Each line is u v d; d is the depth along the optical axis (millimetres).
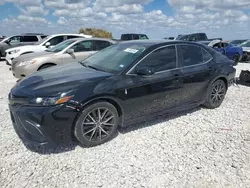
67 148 3221
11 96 3217
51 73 3676
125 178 2637
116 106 3418
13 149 3154
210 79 4488
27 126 2926
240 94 6078
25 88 3154
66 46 7629
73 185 2508
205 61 4484
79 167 2814
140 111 3650
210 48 4730
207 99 4641
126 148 3258
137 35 19422
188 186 2527
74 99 2971
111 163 2906
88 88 3092
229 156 3090
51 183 2529
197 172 2758
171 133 3725
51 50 7930
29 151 3121
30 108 2893
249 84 6949
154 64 3740
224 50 12664
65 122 2967
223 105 5102
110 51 4367
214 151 3213
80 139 3146
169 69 3893
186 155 3105
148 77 3598
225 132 3797
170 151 3193
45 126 2865
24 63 6805
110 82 3273
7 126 3869
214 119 4320
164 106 3945
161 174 2715
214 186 2531
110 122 3385
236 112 4695
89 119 3174
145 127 3922
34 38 14656
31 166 2809
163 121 4184
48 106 2867
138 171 2760
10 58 10352
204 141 3490
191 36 15594
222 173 2744
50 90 2971
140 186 2516
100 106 3211
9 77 8359
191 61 4258
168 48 3977
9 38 13977
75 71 3707
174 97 4020
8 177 2607
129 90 3408
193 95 4320
